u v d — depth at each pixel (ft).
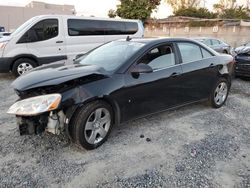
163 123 13.17
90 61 12.64
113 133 11.86
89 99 9.68
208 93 15.08
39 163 9.26
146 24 87.25
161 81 12.14
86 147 10.06
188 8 115.44
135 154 10.03
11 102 16.31
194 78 13.84
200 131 12.32
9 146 10.39
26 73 10.85
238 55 24.73
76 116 9.65
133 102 11.32
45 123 9.39
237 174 8.88
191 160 9.67
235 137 11.76
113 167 9.12
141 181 8.37
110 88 10.28
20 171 8.77
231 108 16.03
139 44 12.41
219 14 115.85
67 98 9.21
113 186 8.11
